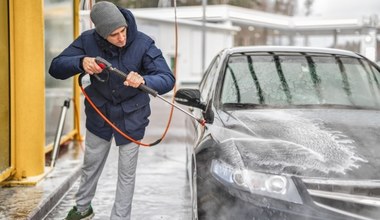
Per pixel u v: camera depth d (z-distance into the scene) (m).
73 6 8.33
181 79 25.53
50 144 7.07
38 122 5.65
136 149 3.96
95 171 4.12
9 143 5.48
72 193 5.69
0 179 5.17
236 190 3.13
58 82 7.53
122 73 3.49
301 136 3.45
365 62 4.83
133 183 4.03
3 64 5.31
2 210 4.63
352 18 25.64
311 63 4.69
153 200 5.42
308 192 2.99
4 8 5.29
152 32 22.05
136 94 3.87
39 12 5.48
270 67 4.62
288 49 4.90
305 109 4.16
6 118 5.41
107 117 3.90
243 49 4.92
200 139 3.88
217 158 3.37
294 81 4.48
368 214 2.95
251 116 3.94
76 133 8.45
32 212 4.57
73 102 8.04
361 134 3.50
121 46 3.68
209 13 26.11
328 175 3.00
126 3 5.27
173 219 4.82
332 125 3.68
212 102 4.27
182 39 25.27
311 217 2.95
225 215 3.16
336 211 2.94
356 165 3.06
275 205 3.01
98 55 3.77
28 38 5.48
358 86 4.50
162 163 7.38
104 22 3.54
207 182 3.35
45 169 6.04
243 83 4.45
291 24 27.83
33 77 5.56
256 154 3.22
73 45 3.83
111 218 4.02
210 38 26.73
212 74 5.09
